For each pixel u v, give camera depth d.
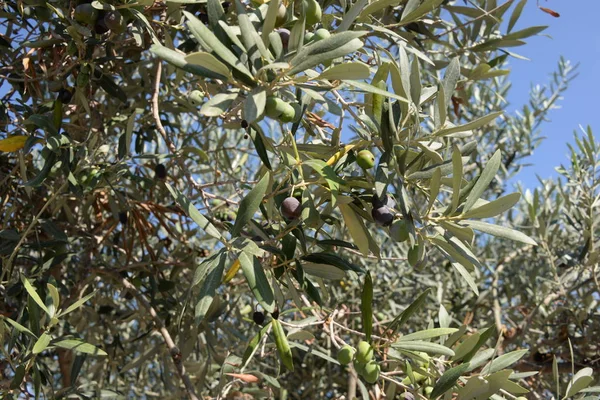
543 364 3.41
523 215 4.40
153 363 4.34
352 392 3.06
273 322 1.73
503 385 1.64
